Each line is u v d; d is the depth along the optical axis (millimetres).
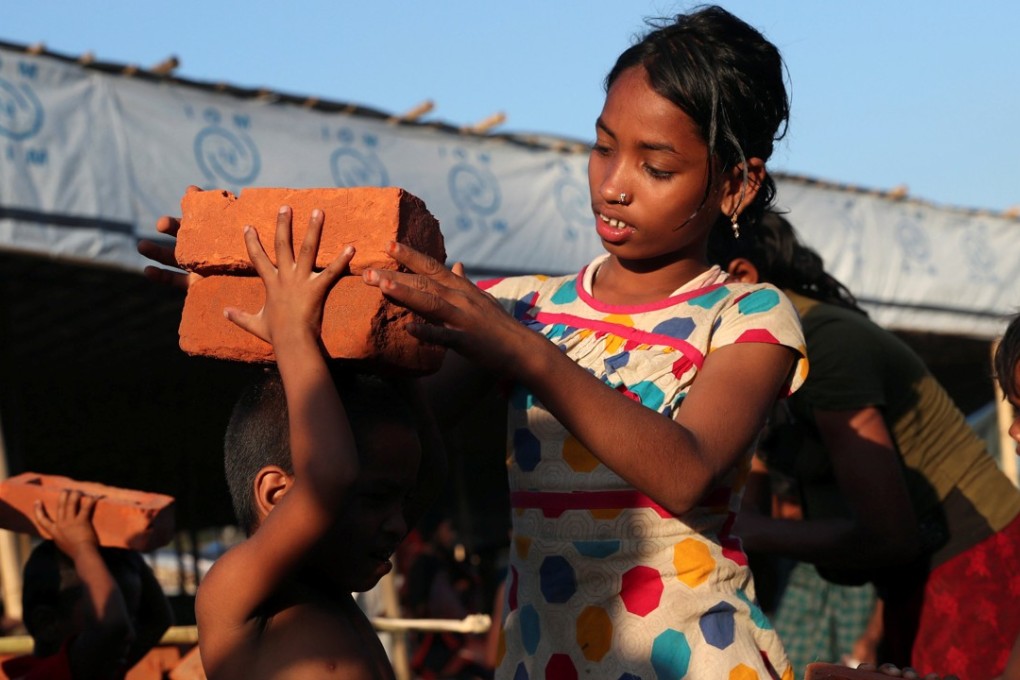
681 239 2074
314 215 1617
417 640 8023
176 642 3469
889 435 2900
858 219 9766
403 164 7211
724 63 2029
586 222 8094
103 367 10508
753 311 2035
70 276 7219
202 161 6250
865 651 3756
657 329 2078
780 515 3654
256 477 1722
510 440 2180
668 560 1979
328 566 1727
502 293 2330
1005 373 2379
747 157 2104
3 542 5500
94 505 2771
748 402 1922
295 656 1624
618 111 2041
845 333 2914
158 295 7848
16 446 7199
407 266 1619
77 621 2691
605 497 2010
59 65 5848
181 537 11961
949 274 10227
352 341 1610
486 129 7781
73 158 5766
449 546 8953
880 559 2885
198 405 11633
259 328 1660
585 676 2004
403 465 1747
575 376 1709
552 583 2059
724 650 1951
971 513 2959
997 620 2891
